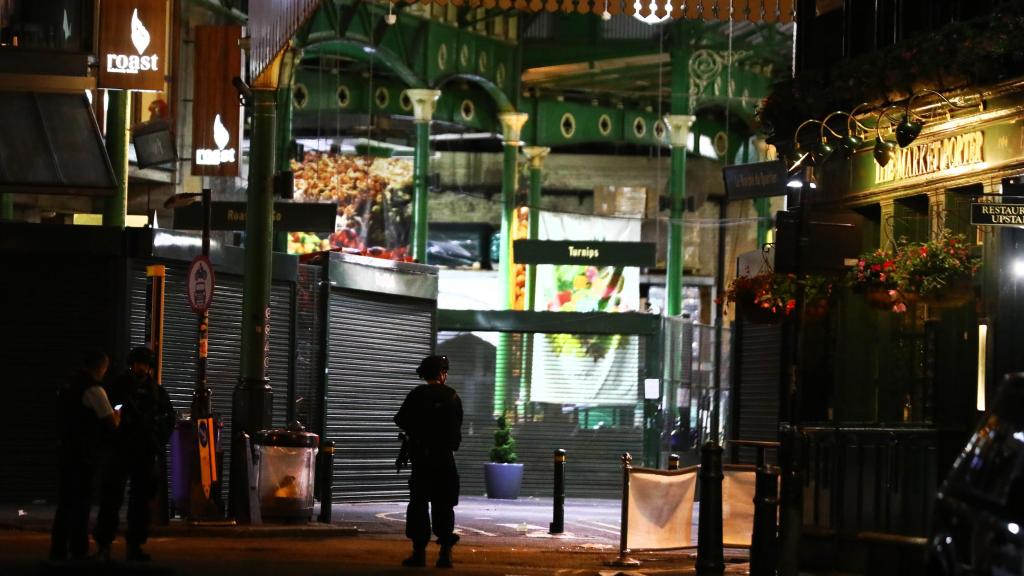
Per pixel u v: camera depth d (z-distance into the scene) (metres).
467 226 98.75
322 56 83.38
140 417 31.27
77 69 51.34
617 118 94.94
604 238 90.62
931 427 31.55
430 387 33.75
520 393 72.38
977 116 31.58
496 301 94.31
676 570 32.84
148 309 40.38
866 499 30.88
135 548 31.67
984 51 30.38
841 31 38.00
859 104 34.66
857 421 34.31
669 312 85.31
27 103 50.66
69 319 50.28
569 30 88.06
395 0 64.44
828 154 32.59
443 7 81.62
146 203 71.31
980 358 31.16
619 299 87.50
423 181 81.50
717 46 86.50
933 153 33.12
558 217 91.00
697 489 73.25
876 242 36.12
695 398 77.38
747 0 43.06
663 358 72.44
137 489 31.45
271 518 42.88
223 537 40.31
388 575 31.41
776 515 29.53
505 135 88.00
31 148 49.66
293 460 43.16
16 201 69.75
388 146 92.88
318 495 56.91
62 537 30.75
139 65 50.53
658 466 71.81
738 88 87.50
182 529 40.06
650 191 100.50
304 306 56.94
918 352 34.00
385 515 53.00
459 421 33.81
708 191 101.38
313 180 86.44
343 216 86.94
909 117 32.59
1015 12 30.16
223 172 55.19
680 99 85.88
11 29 54.25
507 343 72.56
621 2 43.09
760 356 51.75
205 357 41.38
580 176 100.81
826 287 34.22
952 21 32.94
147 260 51.12
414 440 33.56
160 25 50.72
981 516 16.16
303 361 56.88
